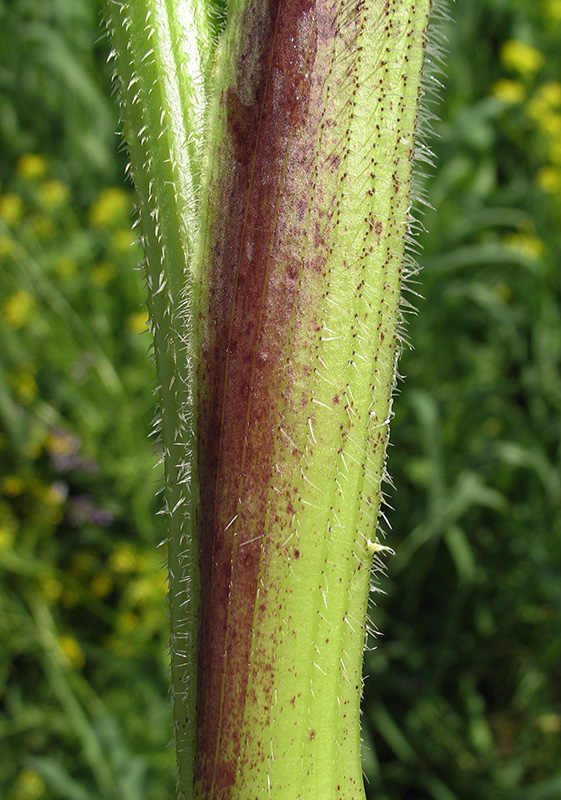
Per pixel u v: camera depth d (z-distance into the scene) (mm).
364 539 153
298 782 152
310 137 148
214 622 153
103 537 448
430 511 403
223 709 153
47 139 641
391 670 423
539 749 420
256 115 149
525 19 641
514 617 434
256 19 148
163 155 156
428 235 504
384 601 444
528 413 500
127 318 507
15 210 526
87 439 462
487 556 452
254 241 149
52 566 449
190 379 154
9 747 416
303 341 149
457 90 590
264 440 150
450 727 424
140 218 159
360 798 156
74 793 364
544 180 501
